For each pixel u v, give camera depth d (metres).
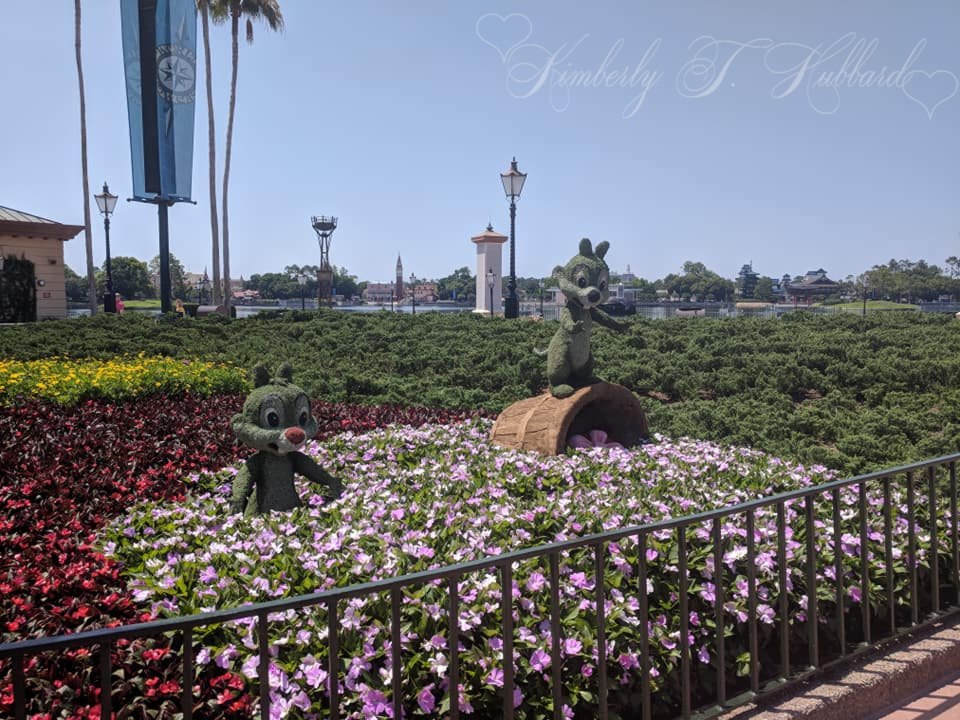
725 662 3.42
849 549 4.15
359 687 2.74
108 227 30.12
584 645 3.07
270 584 3.36
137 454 6.70
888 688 3.42
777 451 7.92
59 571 3.87
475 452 6.55
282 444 4.57
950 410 9.03
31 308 26.45
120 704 2.88
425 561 3.66
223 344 16.27
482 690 2.87
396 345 15.02
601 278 7.14
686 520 2.90
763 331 14.54
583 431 7.30
